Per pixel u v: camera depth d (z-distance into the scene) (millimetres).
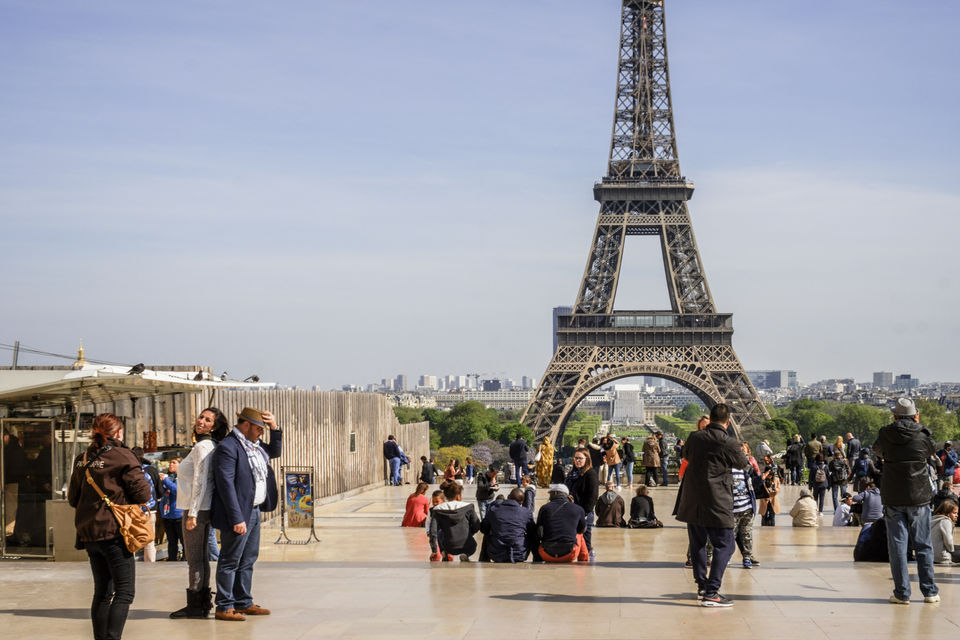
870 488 40812
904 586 22016
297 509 38156
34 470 29969
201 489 20828
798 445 68250
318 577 25516
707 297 199500
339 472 58969
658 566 27875
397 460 70500
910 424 22031
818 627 19750
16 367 33438
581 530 28922
